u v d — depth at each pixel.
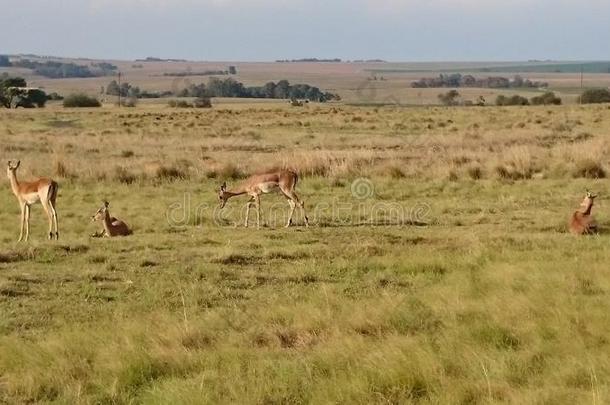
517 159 25.98
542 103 91.06
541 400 7.00
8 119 60.78
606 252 13.97
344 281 12.64
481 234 16.27
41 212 19.88
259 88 155.88
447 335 9.14
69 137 43.31
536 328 9.25
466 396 7.28
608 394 7.03
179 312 10.78
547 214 18.59
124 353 8.62
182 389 7.57
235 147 37.16
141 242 15.47
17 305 11.09
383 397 7.32
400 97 141.00
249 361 8.53
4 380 8.27
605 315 9.59
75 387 7.89
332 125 53.69
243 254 14.36
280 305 10.83
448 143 37.06
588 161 25.17
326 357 8.45
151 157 31.42
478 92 158.38
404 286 12.34
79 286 12.15
